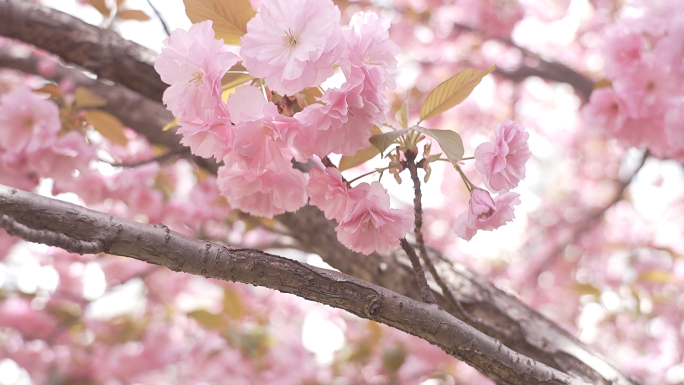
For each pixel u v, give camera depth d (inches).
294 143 29.3
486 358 30.0
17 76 55.2
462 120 102.7
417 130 29.7
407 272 35.6
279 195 31.2
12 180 39.6
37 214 28.2
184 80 29.5
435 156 30.7
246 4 30.6
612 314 72.3
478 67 85.7
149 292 70.7
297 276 29.3
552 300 92.7
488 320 34.6
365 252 30.6
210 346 68.4
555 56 91.7
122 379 69.1
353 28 29.6
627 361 78.0
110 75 39.1
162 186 52.9
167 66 29.6
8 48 47.4
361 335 74.6
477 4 80.4
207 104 29.3
